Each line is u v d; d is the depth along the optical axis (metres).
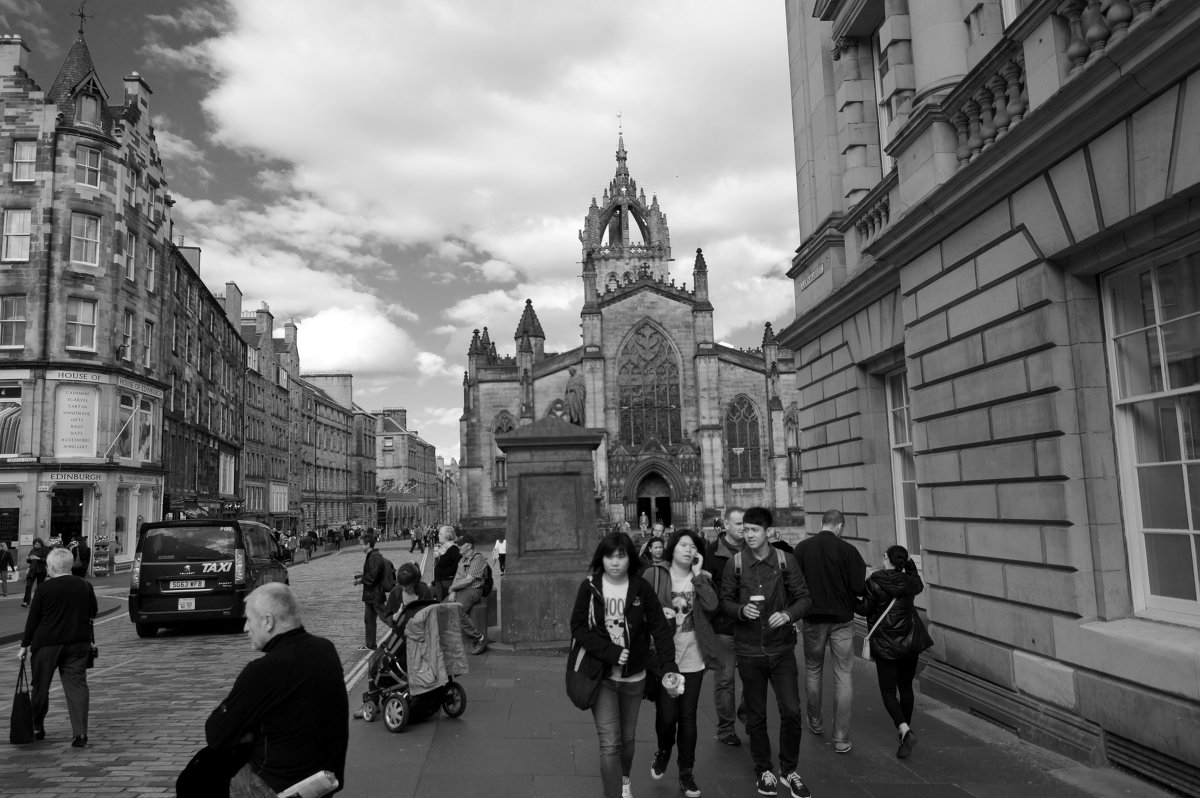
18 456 33.00
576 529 12.86
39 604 7.84
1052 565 7.29
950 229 8.94
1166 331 6.63
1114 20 6.29
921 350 9.73
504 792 6.18
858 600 7.41
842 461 13.51
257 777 3.49
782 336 16.50
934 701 9.18
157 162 40.69
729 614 6.32
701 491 58.44
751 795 6.20
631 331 61.41
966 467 8.73
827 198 14.23
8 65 36.03
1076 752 6.82
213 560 15.99
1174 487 6.58
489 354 67.12
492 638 13.18
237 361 59.94
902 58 10.62
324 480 94.06
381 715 8.51
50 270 34.34
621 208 87.12
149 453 38.94
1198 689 5.67
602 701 5.73
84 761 7.27
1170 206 6.06
